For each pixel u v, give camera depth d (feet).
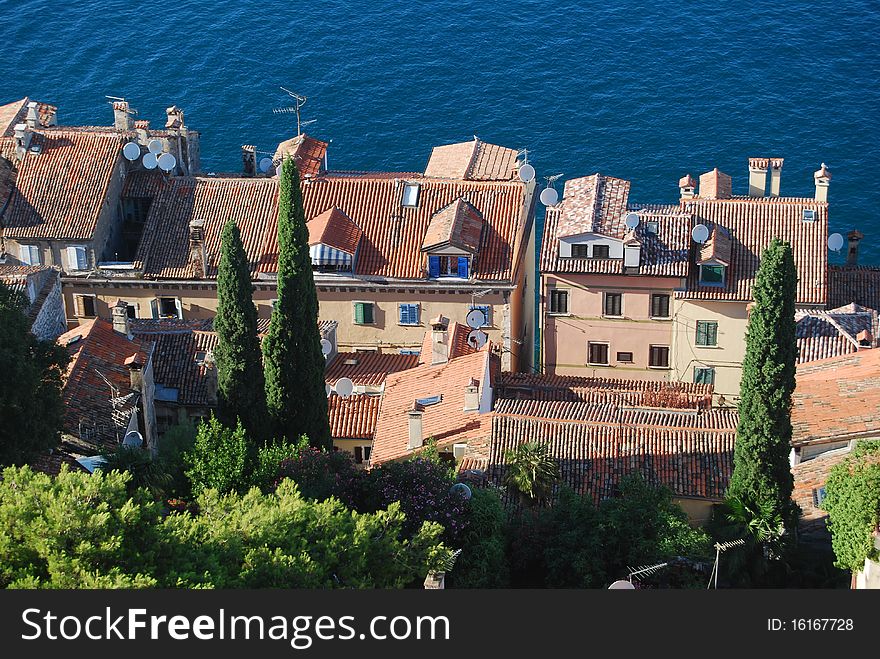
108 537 133.49
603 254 303.27
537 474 201.46
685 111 467.93
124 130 347.36
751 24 522.47
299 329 222.07
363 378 272.72
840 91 478.18
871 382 223.51
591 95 477.77
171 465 196.03
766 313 187.01
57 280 261.24
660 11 533.96
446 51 505.66
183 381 255.29
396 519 159.94
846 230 410.93
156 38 513.04
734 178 432.66
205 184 329.93
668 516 183.21
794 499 205.36
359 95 479.00
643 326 309.22
